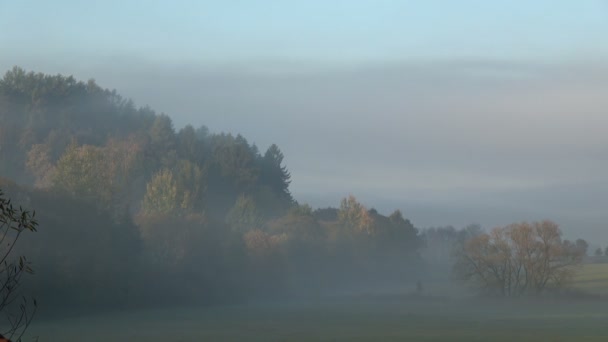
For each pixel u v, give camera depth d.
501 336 76.88
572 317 108.88
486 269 135.25
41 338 64.44
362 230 195.62
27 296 80.06
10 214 14.55
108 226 105.31
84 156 111.25
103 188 114.38
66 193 101.19
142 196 171.12
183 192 144.00
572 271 134.88
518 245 134.25
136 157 183.12
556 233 134.38
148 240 121.69
